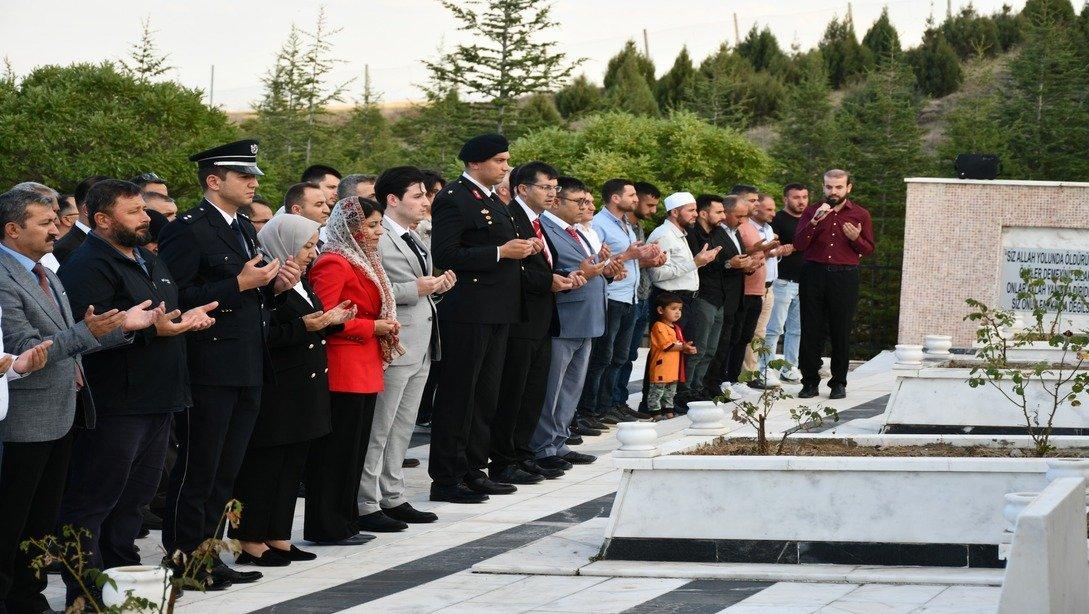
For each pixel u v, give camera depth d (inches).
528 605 236.8
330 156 1291.8
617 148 1012.5
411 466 409.4
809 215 529.7
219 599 248.4
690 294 486.9
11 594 233.5
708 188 982.4
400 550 292.4
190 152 884.0
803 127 1144.8
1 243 228.8
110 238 242.4
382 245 318.0
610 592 245.4
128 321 221.8
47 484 232.7
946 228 689.6
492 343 353.4
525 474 374.9
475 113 1224.8
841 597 234.5
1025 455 297.7
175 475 261.4
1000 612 169.6
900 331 697.0
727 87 1343.5
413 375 322.3
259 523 277.6
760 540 266.1
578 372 402.6
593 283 395.9
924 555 259.0
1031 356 500.4
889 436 314.2
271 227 283.7
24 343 222.2
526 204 386.6
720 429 319.0
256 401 267.0
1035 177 1112.2
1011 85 1205.1
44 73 904.3
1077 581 183.0
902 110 1123.9
